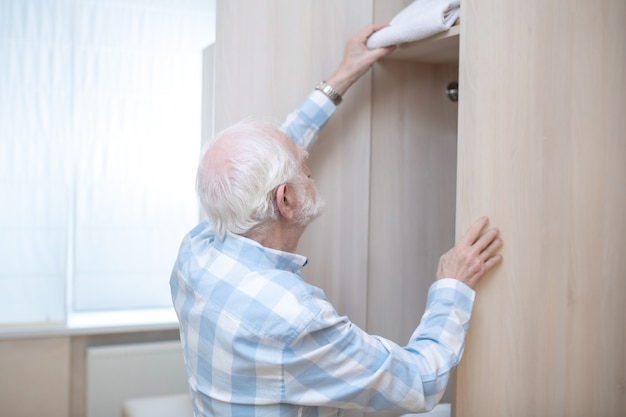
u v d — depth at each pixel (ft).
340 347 3.15
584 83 4.17
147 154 8.86
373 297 5.23
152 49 8.76
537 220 4.02
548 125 4.03
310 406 3.39
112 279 8.86
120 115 8.68
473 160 3.79
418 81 5.31
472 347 3.83
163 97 8.87
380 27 4.64
